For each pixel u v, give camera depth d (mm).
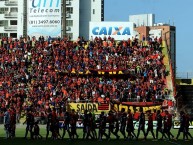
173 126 98250
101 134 69062
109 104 111250
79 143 64188
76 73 136125
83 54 144250
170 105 114875
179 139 71625
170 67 140000
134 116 92688
